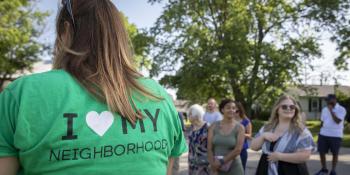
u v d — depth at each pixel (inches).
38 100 48.9
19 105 48.3
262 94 1212.5
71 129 49.1
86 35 56.8
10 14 827.4
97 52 55.8
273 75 1112.8
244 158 292.7
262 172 180.2
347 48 1064.2
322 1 1111.6
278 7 1160.2
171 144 61.0
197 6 1154.7
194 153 245.3
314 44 1133.7
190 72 1110.4
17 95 48.9
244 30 1107.3
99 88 53.0
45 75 51.6
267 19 1163.9
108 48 56.4
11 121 48.3
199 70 1104.8
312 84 1235.2
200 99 1254.3
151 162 54.6
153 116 57.4
